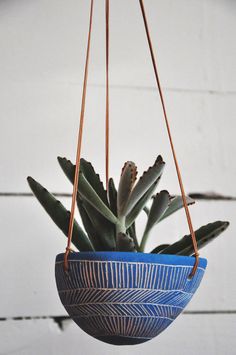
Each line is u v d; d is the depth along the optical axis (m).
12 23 1.14
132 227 0.79
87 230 0.75
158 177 0.75
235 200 1.14
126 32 1.17
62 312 1.06
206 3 1.21
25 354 1.04
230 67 1.19
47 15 1.16
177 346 1.07
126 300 0.65
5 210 1.08
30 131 1.11
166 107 1.16
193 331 1.08
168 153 1.14
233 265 1.12
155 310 0.66
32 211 1.09
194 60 1.18
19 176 1.10
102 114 1.13
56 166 1.11
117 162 1.12
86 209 0.73
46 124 1.12
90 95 1.14
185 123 1.15
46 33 1.15
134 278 0.65
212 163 1.15
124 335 0.68
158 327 0.68
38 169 1.10
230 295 1.10
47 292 1.07
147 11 1.18
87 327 0.69
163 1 1.19
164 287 0.66
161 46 1.18
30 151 1.11
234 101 1.18
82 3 1.17
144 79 1.16
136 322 0.67
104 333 0.68
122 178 0.70
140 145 1.13
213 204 1.13
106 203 0.76
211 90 1.18
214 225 0.73
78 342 1.06
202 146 1.15
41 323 1.05
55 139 1.11
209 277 1.11
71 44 1.15
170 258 0.66
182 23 1.19
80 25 1.16
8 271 1.07
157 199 0.72
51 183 1.10
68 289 0.68
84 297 0.67
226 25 1.21
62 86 1.13
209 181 1.14
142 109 1.15
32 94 1.13
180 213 1.12
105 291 0.65
